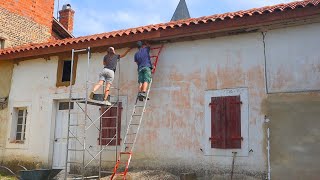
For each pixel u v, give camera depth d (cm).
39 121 1202
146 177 913
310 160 797
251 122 875
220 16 916
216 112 920
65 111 1181
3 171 1230
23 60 1282
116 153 1022
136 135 977
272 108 856
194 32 943
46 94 1205
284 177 815
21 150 1220
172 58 1002
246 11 905
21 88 1266
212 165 902
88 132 1099
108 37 1039
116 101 1060
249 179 852
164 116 984
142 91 959
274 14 841
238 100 898
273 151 837
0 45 1499
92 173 1063
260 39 898
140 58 988
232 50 927
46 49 1168
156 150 978
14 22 1558
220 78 930
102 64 1113
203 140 924
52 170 954
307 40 849
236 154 877
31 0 1656
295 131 823
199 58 966
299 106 830
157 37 989
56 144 1170
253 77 891
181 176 872
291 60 858
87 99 962
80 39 1091
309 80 833
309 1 825
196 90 956
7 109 1284
